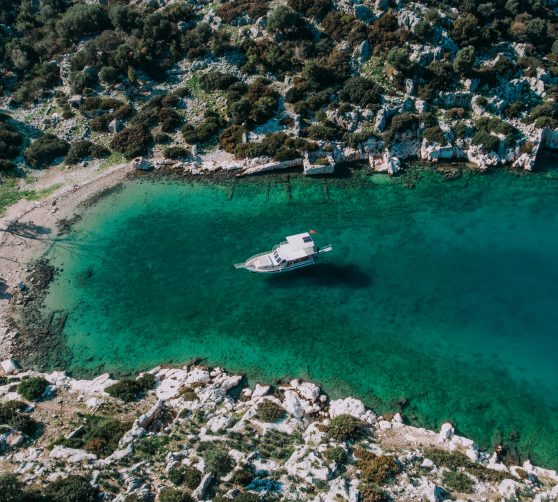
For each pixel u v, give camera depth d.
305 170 79.69
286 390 50.81
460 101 85.31
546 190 76.00
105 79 92.44
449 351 54.66
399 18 92.12
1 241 70.81
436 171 80.06
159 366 54.25
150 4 106.50
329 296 61.69
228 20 98.69
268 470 40.81
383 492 38.59
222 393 49.72
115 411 47.19
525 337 55.75
